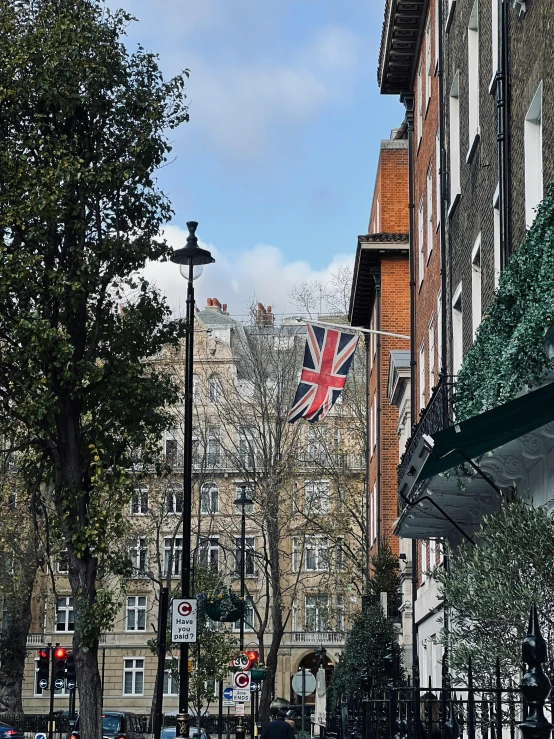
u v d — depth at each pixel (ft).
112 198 86.22
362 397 198.59
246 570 237.86
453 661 39.34
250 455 180.86
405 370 118.73
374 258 148.25
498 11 60.18
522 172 53.83
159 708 95.30
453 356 81.41
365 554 177.58
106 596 82.33
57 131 86.43
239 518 224.12
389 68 115.55
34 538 128.16
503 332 47.06
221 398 232.94
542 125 48.34
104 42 85.61
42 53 83.76
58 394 84.38
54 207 81.25
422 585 104.99
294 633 260.62
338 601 197.67
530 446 45.68
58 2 86.17
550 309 38.47
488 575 38.70
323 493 187.62
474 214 70.85
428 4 101.71
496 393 45.85
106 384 85.76
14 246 83.05
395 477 143.95
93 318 88.48
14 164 81.76
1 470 127.85
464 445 41.06
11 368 82.33
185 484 77.71
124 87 86.48
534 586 36.78
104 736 124.57
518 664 37.09
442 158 85.81
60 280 82.07
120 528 84.58
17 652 164.55
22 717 164.55
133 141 85.10
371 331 105.40
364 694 57.93
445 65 86.69
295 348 189.78
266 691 167.32
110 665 260.62
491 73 63.82
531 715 17.39
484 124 66.23
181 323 89.35
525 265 43.42
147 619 235.81
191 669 147.23
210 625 163.02
